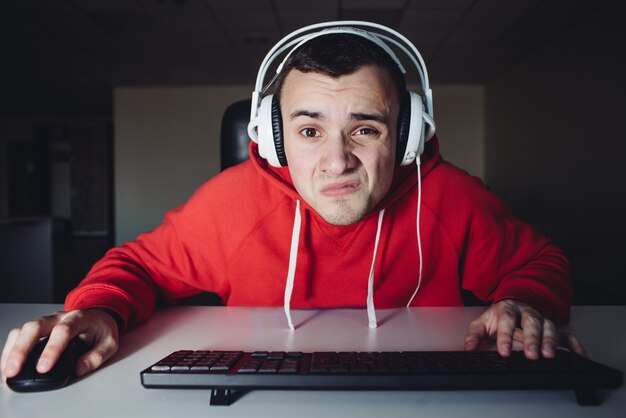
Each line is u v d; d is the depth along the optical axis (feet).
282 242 3.02
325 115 2.13
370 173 2.21
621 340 2.09
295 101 2.17
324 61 2.11
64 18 13.62
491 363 1.53
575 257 13.56
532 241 3.18
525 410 1.40
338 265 2.98
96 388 1.59
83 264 19.08
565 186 15.01
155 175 23.39
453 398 1.47
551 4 12.73
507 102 20.18
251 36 15.25
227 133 4.84
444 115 23.03
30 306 2.79
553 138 15.89
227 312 2.64
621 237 11.91
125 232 23.48
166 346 2.04
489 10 13.14
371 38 2.31
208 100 23.16
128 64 18.78
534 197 17.46
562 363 1.53
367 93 2.13
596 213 13.12
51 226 10.78
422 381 1.45
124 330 2.21
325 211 2.23
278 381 1.46
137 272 2.77
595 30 13.17
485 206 3.15
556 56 15.65
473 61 18.53
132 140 23.31
